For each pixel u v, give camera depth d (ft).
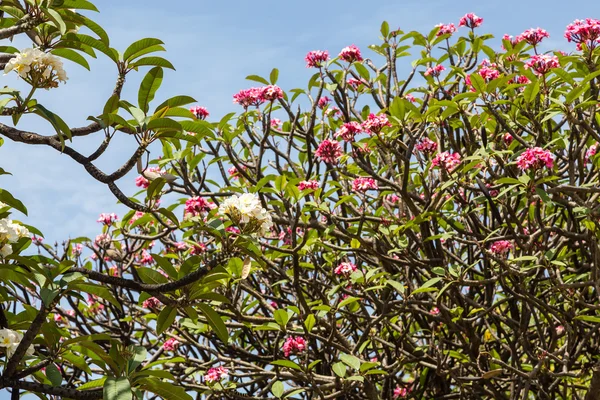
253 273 19.89
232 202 9.83
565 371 16.63
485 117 15.96
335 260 18.11
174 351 19.54
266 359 18.72
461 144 19.70
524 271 16.26
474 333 16.98
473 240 17.49
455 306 18.74
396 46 20.80
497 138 17.62
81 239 19.31
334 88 19.10
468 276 19.24
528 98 15.14
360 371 15.23
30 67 9.19
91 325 20.04
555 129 16.78
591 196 16.55
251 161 21.20
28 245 9.86
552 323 16.71
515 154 16.16
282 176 15.96
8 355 9.27
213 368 16.98
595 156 16.53
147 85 10.21
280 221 17.42
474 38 20.40
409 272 18.35
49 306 8.89
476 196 18.03
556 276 16.07
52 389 9.11
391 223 18.58
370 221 18.26
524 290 15.75
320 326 18.78
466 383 18.45
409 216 18.63
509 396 19.76
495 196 18.07
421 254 19.10
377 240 17.48
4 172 9.91
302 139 20.48
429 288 15.47
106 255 20.20
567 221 16.72
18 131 9.50
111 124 9.68
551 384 18.61
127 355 9.65
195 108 18.16
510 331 20.51
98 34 10.07
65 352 9.89
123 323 18.88
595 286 15.49
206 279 9.96
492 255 15.46
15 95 9.32
